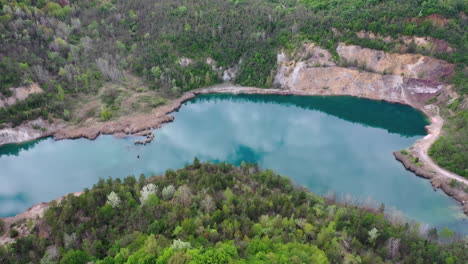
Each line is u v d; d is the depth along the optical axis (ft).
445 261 217.15
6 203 346.13
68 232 247.09
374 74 567.18
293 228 245.24
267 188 311.06
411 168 382.42
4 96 453.99
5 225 297.94
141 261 196.13
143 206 264.11
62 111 489.67
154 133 475.31
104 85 558.56
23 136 447.83
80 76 548.31
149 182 321.32
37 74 498.28
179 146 447.83
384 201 333.62
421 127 483.92
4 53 496.23
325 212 275.80
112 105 517.14
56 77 527.81
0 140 437.17
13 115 451.12
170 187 282.15
